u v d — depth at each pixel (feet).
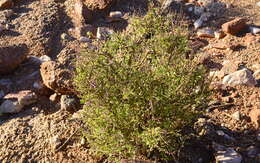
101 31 7.61
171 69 4.89
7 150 5.40
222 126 5.67
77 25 7.91
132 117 4.71
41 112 6.07
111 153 4.91
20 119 5.92
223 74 6.55
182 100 4.84
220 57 7.05
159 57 5.17
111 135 4.79
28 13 8.20
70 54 6.59
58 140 5.44
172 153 4.81
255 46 7.22
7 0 8.29
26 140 5.53
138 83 4.70
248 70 6.53
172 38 5.09
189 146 5.24
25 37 7.61
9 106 6.08
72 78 6.06
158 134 4.38
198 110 5.48
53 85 6.21
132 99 4.67
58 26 7.89
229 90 6.26
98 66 4.76
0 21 7.96
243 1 8.70
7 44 7.43
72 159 5.24
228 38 7.52
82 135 5.48
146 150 4.96
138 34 5.29
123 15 8.13
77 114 5.82
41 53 7.28
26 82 6.64
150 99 4.66
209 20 8.02
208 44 7.45
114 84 4.74
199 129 5.43
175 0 8.29
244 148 5.34
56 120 5.79
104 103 4.75
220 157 5.11
